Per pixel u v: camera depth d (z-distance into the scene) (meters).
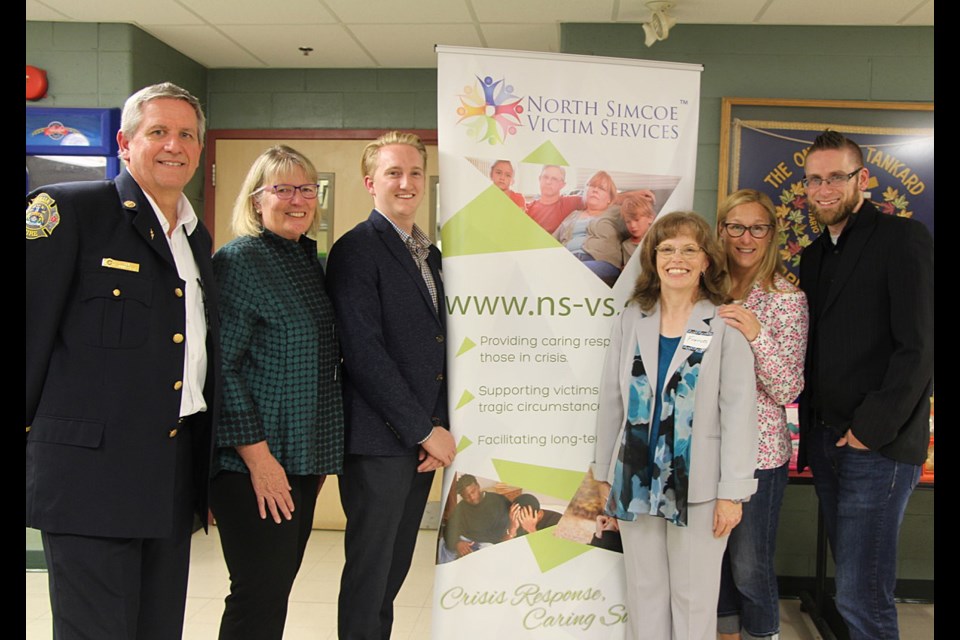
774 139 3.37
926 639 2.95
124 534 1.63
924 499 3.41
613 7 3.21
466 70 2.24
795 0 3.07
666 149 2.35
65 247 1.59
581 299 2.31
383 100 4.26
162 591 1.84
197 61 4.15
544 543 2.30
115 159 3.58
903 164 3.36
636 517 2.14
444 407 2.28
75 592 1.62
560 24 3.43
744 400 2.04
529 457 2.29
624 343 2.20
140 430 1.66
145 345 1.67
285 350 1.95
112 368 1.63
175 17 3.44
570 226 2.30
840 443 2.28
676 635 2.11
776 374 2.14
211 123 4.30
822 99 3.37
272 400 1.94
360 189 4.29
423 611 3.15
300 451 1.96
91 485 1.60
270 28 3.58
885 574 2.23
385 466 2.14
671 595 2.12
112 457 1.62
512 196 2.27
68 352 1.61
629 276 2.33
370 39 3.71
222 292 1.91
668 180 2.35
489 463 2.27
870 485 2.21
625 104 2.32
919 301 2.11
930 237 2.16
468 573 2.27
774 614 2.32
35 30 3.55
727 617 2.48
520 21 3.43
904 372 2.10
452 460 2.24
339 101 4.27
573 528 2.31
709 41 3.39
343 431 2.13
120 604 1.67
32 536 3.59
